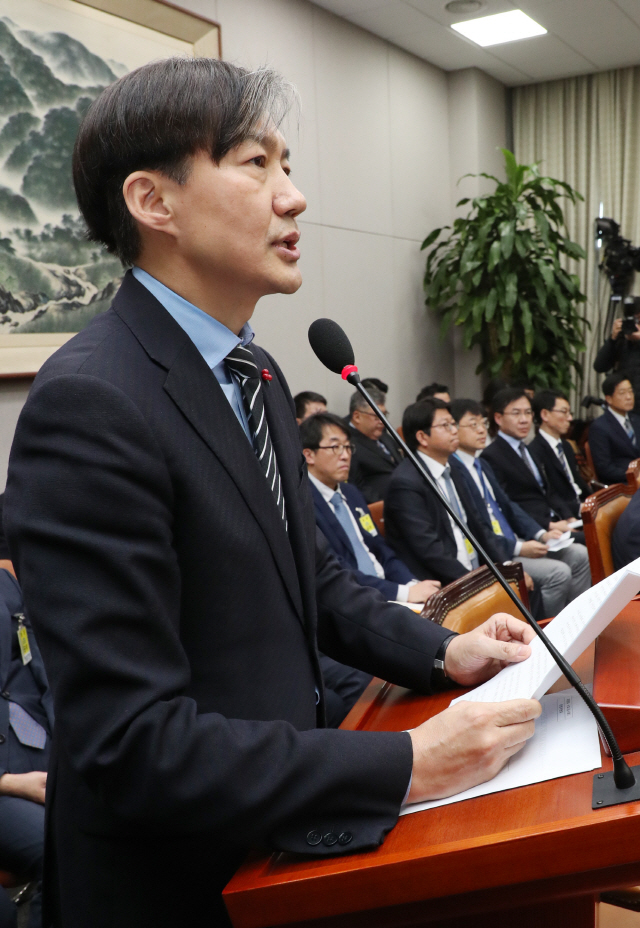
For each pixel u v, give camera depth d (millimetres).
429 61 6301
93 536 662
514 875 614
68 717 667
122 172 782
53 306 3242
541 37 5871
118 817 706
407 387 6219
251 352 926
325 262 5250
